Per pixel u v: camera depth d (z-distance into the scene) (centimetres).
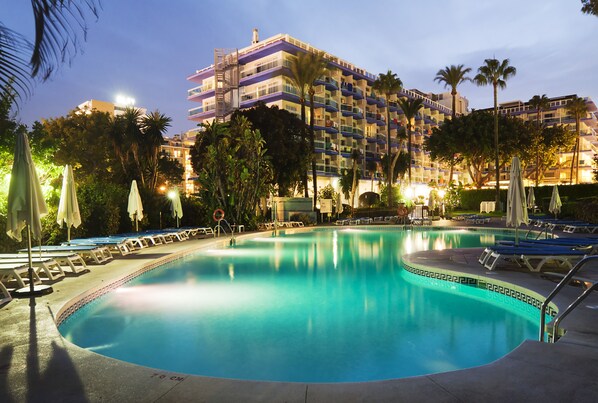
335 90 6303
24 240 1242
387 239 2036
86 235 1683
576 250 924
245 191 2542
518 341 570
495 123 4259
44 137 1636
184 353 533
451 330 619
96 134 4709
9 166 1281
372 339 582
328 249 1636
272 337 591
